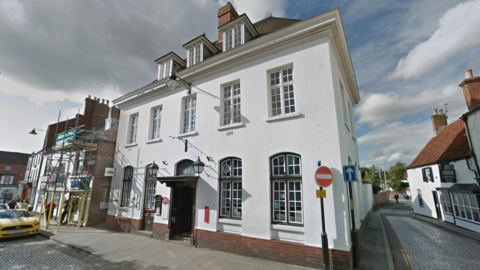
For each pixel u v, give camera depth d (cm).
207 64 952
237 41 970
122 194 1199
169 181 888
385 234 1046
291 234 653
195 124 967
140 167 1131
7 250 812
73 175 1393
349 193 663
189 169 953
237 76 875
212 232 797
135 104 1282
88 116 1680
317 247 600
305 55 738
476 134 1085
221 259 679
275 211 700
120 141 1293
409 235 1056
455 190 1227
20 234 975
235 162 824
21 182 2719
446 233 1108
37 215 1727
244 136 800
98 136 1295
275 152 721
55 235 1028
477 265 640
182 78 1036
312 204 631
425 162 1762
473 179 1130
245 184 754
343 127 737
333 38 759
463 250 795
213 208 816
